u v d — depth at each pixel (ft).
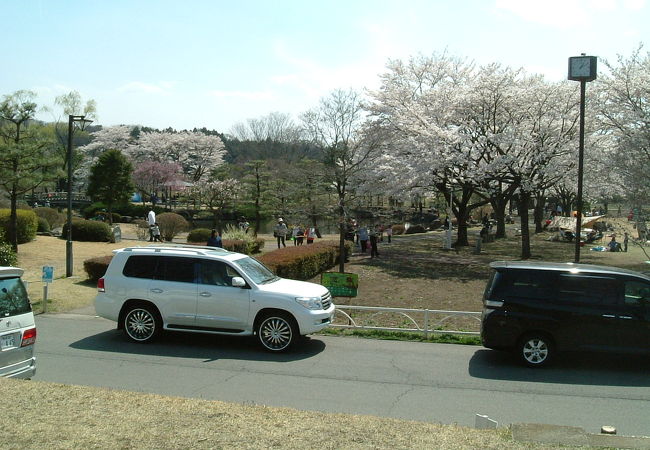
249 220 180.04
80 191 265.54
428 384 27.89
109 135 271.08
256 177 146.92
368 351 34.68
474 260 87.81
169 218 112.06
